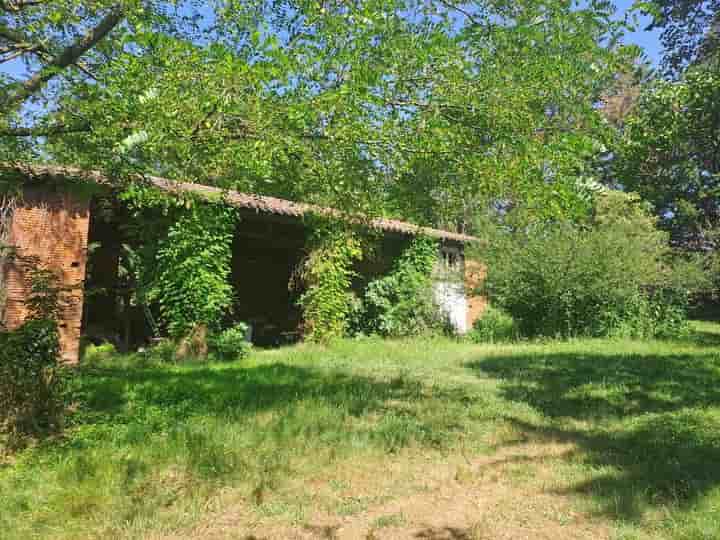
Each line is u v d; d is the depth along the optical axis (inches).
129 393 275.4
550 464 185.5
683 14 617.0
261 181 211.0
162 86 159.3
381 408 258.8
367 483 166.7
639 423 237.9
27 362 214.1
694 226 778.8
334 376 346.0
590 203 168.7
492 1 165.2
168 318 443.5
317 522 140.3
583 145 153.9
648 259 594.6
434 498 156.9
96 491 151.6
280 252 705.6
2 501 145.6
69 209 375.2
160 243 426.6
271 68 140.9
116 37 217.0
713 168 724.0
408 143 170.6
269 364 400.8
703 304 866.8
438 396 291.0
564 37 155.1
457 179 187.5
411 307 615.2
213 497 152.1
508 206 600.7
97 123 179.9
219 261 444.1
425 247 641.6
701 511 144.3
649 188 736.3
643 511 145.0
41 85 199.8
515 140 162.9
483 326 645.9
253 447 193.0
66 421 216.2
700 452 196.4
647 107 622.8
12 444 189.0
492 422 239.1
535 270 588.1
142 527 133.1
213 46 145.0
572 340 565.9
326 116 162.9
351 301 578.6
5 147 221.9
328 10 153.1
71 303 253.0
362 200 207.3
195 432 206.7
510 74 162.1
